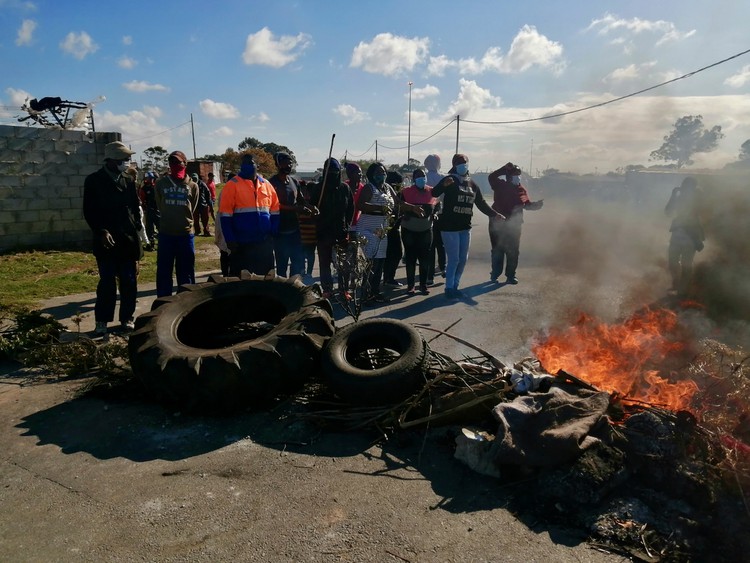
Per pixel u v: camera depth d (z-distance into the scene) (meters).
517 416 3.60
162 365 4.41
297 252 8.23
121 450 3.91
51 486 3.45
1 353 5.76
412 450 3.83
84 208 6.26
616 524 2.98
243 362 4.35
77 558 2.79
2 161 12.77
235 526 3.03
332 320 5.27
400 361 4.32
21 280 10.05
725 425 3.57
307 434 4.07
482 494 3.30
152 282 9.96
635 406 3.92
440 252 9.91
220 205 6.70
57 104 15.57
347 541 2.89
